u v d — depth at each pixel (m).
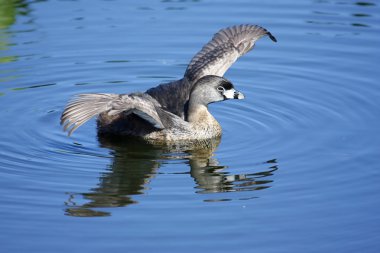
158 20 19.50
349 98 15.95
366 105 15.59
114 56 17.98
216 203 11.83
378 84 16.41
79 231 10.96
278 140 14.27
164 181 12.65
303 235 10.89
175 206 11.73
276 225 11.16
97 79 17.16
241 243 10.66
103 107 12.85
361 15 19.59
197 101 14.57
